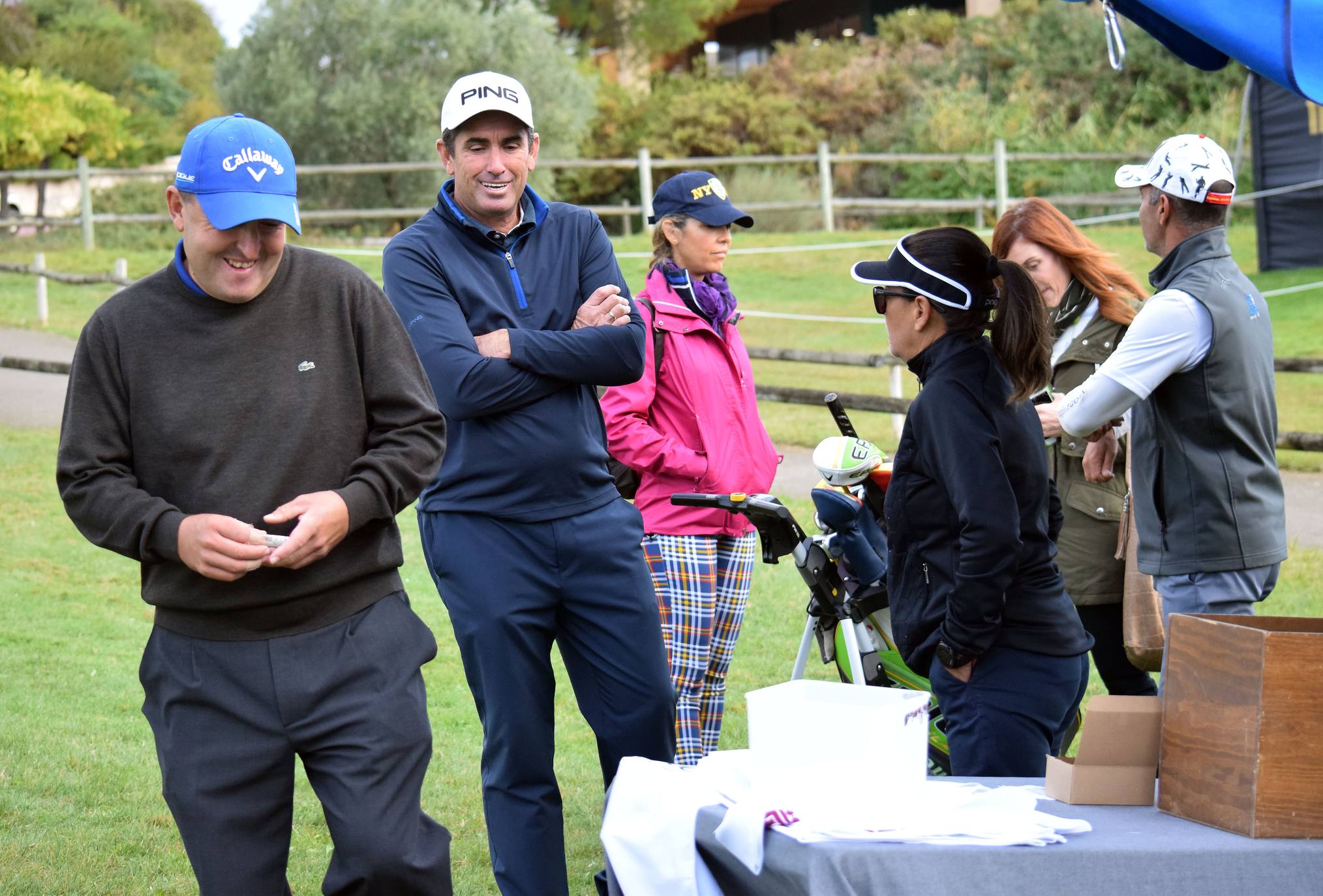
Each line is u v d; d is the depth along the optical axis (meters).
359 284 2.78
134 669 5.79
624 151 24.59
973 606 2.90
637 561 3.45
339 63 22.27
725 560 4.33
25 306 15.42
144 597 2.71
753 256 18.09
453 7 22.53
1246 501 3.35
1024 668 2.99
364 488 2.66
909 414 3.05
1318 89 2.66
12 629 6.14
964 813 2.22
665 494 4.20
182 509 2.66
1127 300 4.07
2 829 4.09
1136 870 2.07
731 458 4.20
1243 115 18.08
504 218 3.50
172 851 4.00
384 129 21.69
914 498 3.04
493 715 3.39
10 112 22.08
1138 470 3.50
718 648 4.36
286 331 2.69
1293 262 15.86
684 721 4.19
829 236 19.27
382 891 2.66
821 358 10.50
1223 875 2.07
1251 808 2.14
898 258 3.04
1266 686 2.14
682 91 26.02
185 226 2.58
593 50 31.70
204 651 2.68
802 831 2.11
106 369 2.62
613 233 24.25
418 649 2.81
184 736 2.68
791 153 23.80
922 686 3.95
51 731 4.95
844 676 4.02
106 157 24.58
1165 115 22.56
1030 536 3.01
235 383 2.65
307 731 2.68
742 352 4.36
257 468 2.65
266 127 2.59
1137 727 2.37
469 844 4.12
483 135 3.40
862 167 23.02
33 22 30.12
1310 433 8.23
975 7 28.86
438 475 3.42
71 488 2.60
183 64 36.06
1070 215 20.30
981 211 19.95
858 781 2.24
